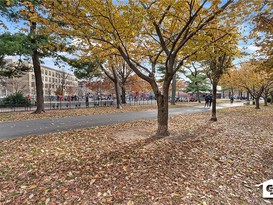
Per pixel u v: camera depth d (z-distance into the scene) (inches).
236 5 208.8
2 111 691.4
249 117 543.8
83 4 205.2
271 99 1396.4
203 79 1421.0
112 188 136.9
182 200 124.4
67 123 417.1
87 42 286.4
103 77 1237.7
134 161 187.6
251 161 199.5
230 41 287.0
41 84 625.6
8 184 141.1
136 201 121.6
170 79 292.0
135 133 316.5
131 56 327.0
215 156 211.2
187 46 275.7
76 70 765.9
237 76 827.4
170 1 191.5
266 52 343.3
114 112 667.4
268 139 289.0
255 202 127.3
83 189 135.0
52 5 204.2
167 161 190.4
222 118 515.5
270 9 220.2
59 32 239.0
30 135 295.6
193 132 328.8
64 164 179.0
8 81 1889.8
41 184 140.9
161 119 301.7
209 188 142.6
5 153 209.8
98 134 306.3
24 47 430.3
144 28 260.8
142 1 217.2
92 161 186.9
